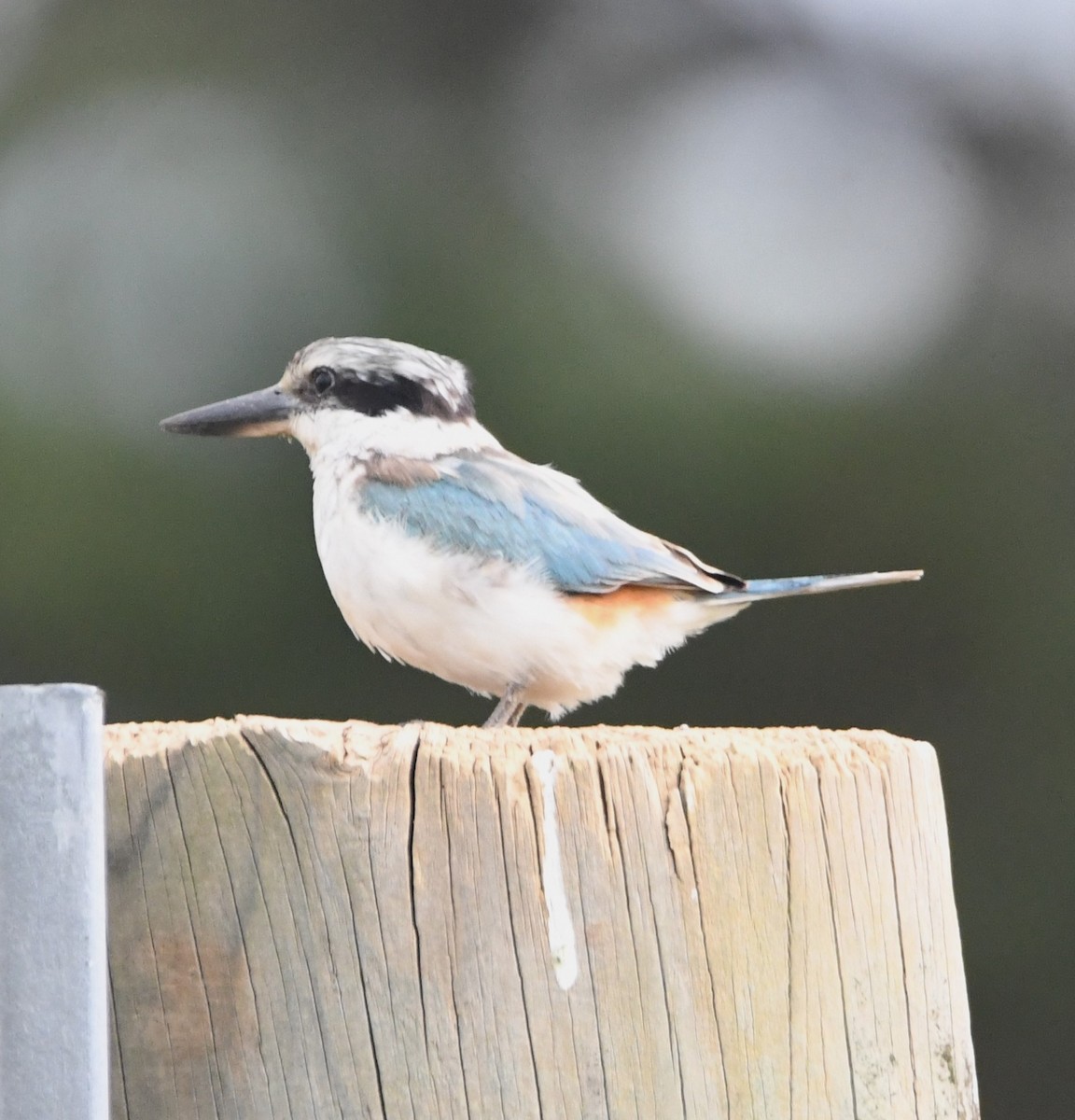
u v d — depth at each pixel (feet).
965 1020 16.44
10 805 13.89
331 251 46.50
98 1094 13.62
